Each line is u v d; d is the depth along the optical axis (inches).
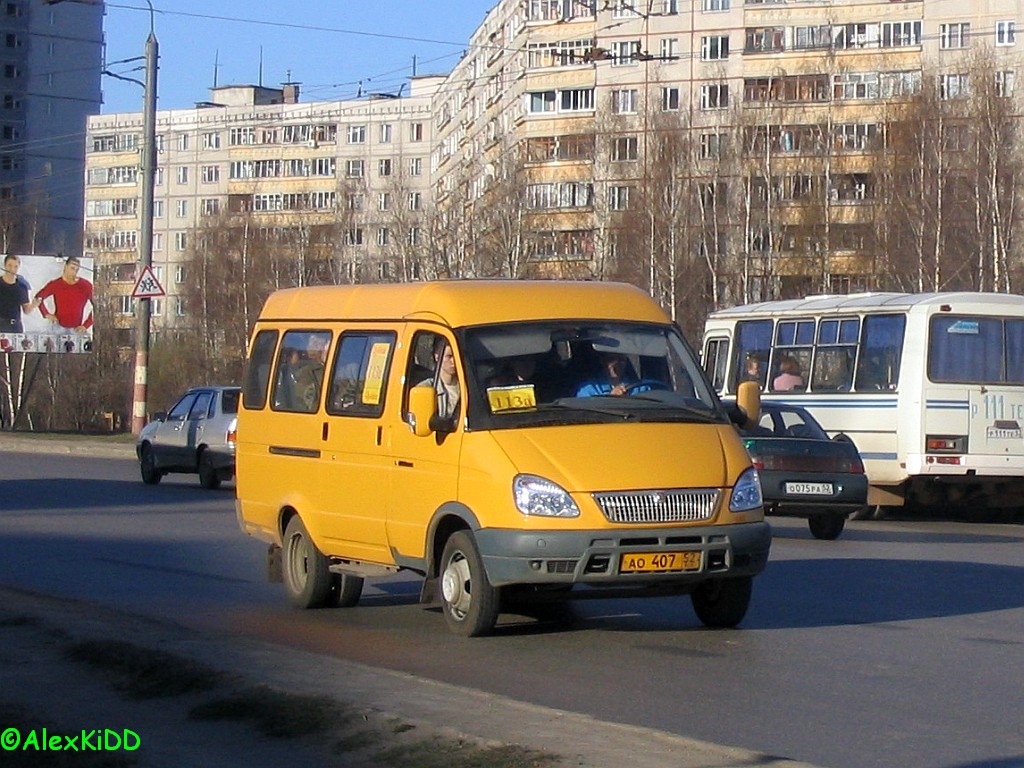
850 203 2513.5
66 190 4542.3
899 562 655.1
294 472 514.6
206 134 4315.9
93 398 3420.3
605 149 2635.3
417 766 274.1
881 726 325.1
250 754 300.2
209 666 368.2
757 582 579.8
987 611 501.4
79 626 439.8
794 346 1074.1
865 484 789.2
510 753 275.0
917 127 2298.2
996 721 330.3
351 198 3267.7
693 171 2500.0
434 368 452.4
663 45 2999.5
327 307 518.3
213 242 3312.0
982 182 2251.5
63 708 345.1
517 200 2615.7
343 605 518.0
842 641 437.7
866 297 1031.0
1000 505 998.4
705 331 1182.9
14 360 3294.8
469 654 416.5
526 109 3011.8
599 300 468.1
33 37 4500.5
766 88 2805.1
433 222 2704.2
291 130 4215.1
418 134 4074.8
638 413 433.4
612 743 283.0
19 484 1158.3
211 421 1105.4
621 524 405.7
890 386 974.4
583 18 2992.1
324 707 319.3
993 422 959.0
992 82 2279.8
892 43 2928.2
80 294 2468.0
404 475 453.1
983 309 967.0
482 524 417.7
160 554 684.1
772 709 342.6
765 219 2491.4
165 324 3843.5
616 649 424.2
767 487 770.2
